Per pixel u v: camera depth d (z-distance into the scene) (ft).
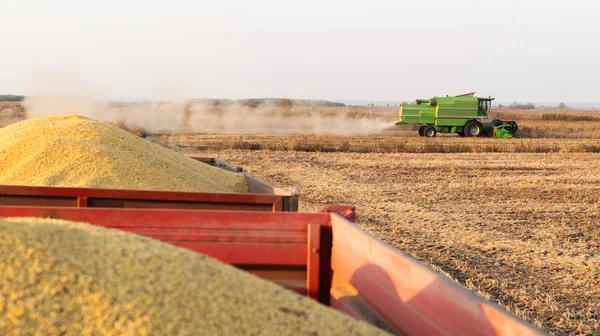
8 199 15.85
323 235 13.26
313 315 8.48
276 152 83.87
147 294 7.76
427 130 120.88
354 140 105.40
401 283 10.32
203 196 16.58
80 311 7.50
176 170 22.12
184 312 7.63
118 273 8.07
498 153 87.66
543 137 122.52
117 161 20.07
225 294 8.17
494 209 43.01
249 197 16.79
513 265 27.76
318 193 48.34
